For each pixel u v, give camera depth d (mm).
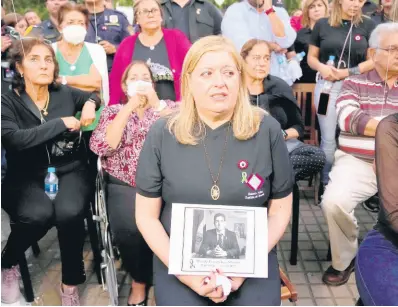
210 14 3266
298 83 3475
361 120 2301
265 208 1488
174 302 1513
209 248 1469
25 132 2104
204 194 1490
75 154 2301
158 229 1565
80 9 2729
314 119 3320
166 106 2201
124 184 2209
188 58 1490
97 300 2330
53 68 2211
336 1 2971
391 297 1496
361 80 2381
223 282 1430
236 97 1488
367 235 1729
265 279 1546
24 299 2305
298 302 2311
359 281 1620
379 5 3344
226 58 1465
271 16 3012
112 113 2191
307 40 3602
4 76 2246
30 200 2145
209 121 1514
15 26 3021
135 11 2811
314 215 3203
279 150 1543
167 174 1518
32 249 2742
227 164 1491
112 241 2301
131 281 2475
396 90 2328
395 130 1638
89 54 2707
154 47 2844
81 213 2170
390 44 2217
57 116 2268
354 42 2975
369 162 2387
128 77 2273
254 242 1473
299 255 2729
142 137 2158
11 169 2229
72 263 2193
